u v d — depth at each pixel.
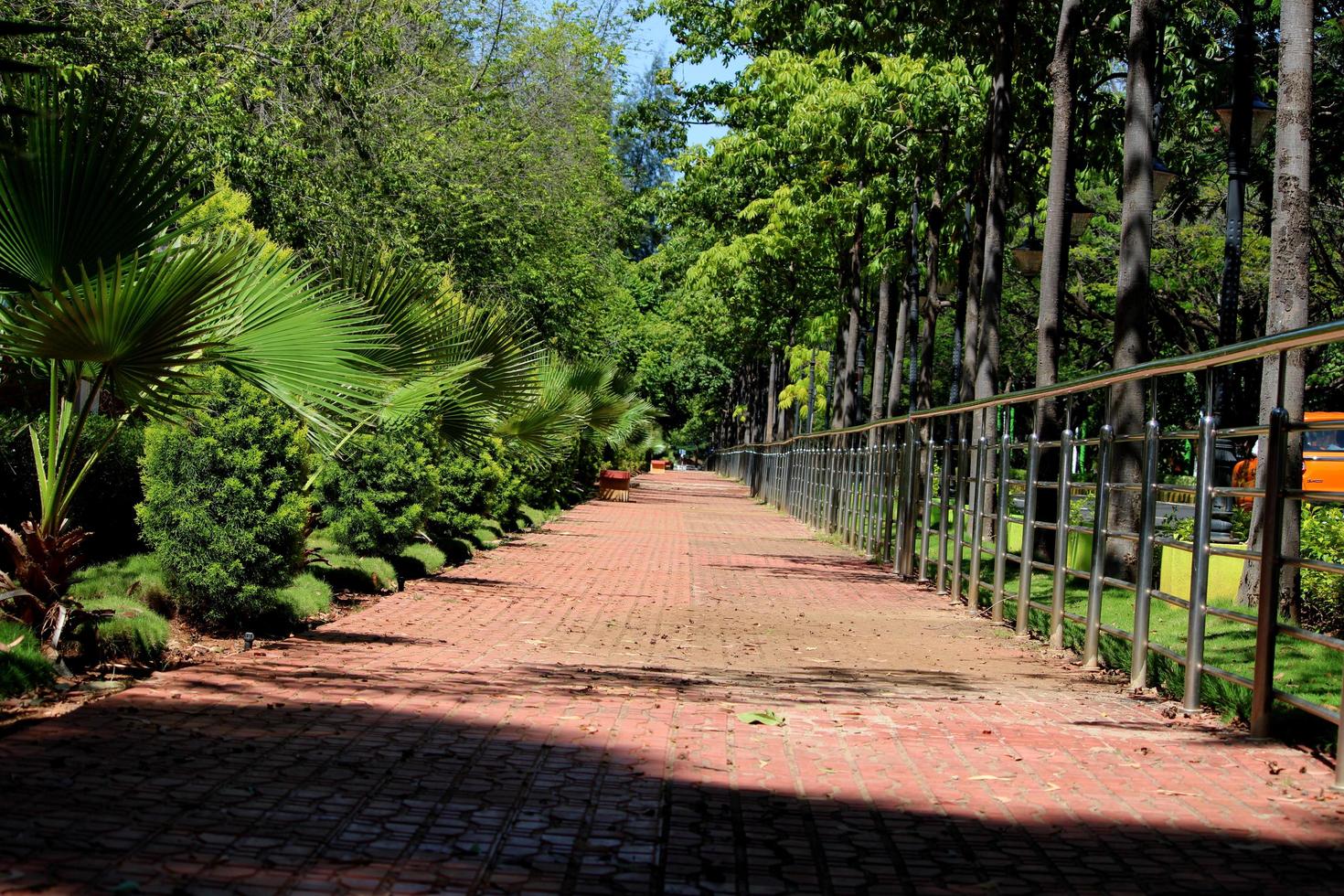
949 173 23.25
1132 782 5.17
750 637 10.14
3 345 6.28
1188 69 19.09
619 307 49.31
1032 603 10.32
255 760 4.90
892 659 9.09
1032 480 10.57
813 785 4.94
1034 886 3.82
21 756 4.81
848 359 31.44
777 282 32.59
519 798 4.54
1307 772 5.42
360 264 11.30
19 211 6.33
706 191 33.44
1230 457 18.64
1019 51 18.38
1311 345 5.64
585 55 33.09
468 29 28.89
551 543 20.80
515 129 28.70
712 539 24.17
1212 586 11.70
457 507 17.00
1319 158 24.09
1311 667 7.93
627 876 3.77
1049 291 15.28
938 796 4.84
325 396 7.62
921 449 16.55
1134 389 12.89
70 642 6.91
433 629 9.73
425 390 11.39
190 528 8.20
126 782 4.50
